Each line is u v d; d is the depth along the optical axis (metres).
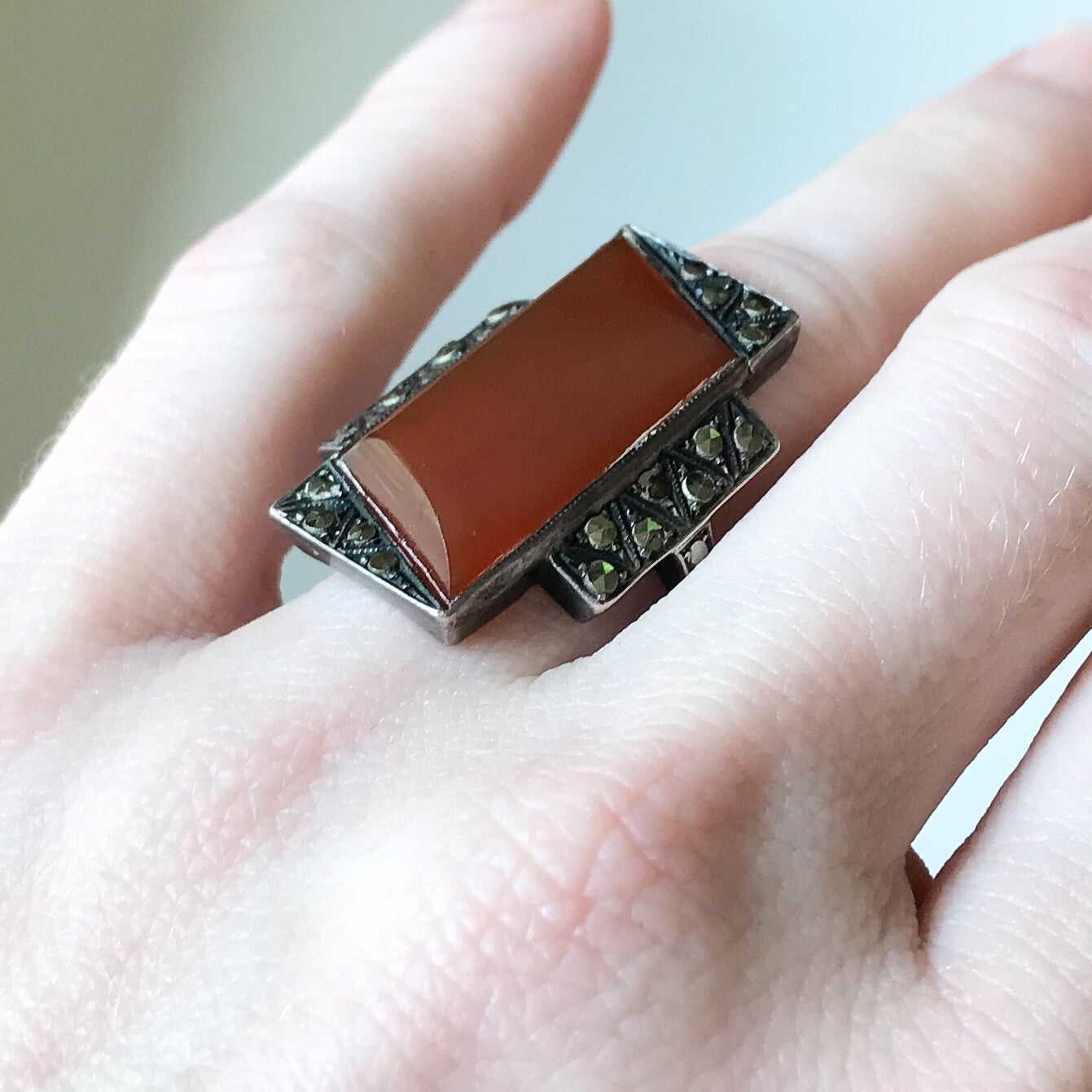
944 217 0.18
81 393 0.21
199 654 0.17
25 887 0.17
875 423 0.17
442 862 0.16
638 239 0.17
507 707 0.17
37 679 0.17
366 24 0.22
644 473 0.17
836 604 0.16
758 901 0.16
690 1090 0.16
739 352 0.17
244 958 0.16
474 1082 0.16
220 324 0.18
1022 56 0.20
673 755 0.16
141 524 0.18
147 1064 0.16
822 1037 0.16
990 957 0.16
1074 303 0.16
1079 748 0.17
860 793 0.16
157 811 0.17
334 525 0.17
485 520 0.17
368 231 0.18
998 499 0.16
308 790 0.17
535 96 0.19
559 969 0.16
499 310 0.18
